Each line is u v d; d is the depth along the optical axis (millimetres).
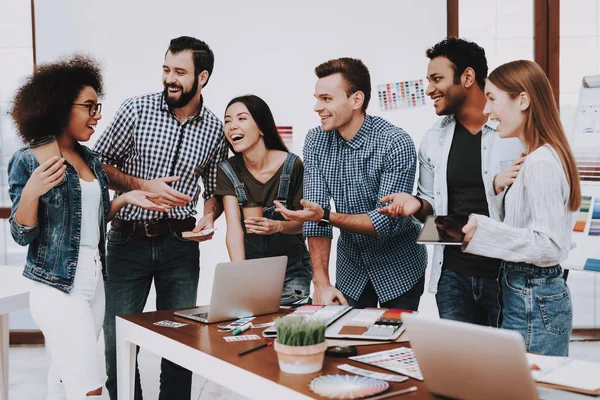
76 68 2238
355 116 2584
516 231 1725
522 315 1886
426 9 4500
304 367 1481
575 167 1813
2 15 4555
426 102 4523
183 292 2893
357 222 2451
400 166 2545
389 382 1401
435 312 4570
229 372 1604
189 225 2924
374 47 4504
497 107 1931
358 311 2092
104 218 2396
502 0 4586
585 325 4656
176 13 4449
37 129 2145
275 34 4488
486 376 1176
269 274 2158
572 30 4609
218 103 4516
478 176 2406
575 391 1281
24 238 2076
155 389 3613
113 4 4422
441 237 1768
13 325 4637
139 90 4480
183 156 2941
